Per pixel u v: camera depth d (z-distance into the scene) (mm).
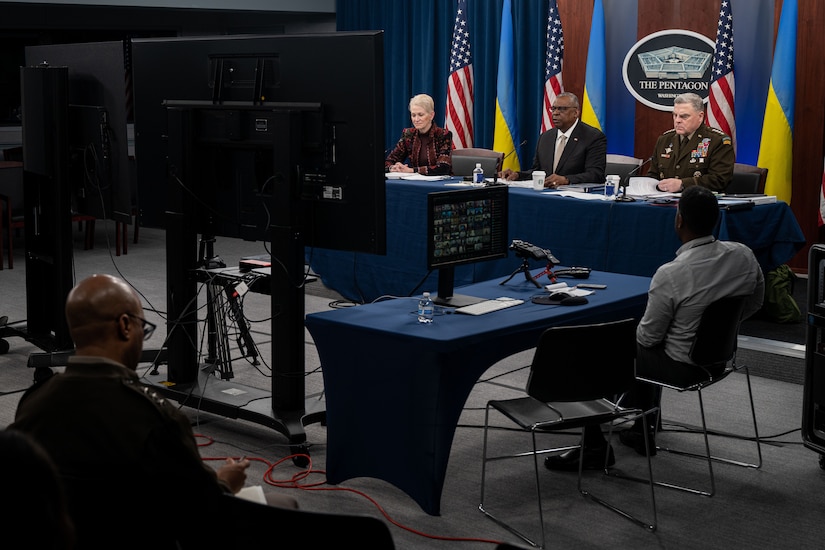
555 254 5930
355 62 3654
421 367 3355
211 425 4441
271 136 3943
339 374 3617
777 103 7422
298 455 3939
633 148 8602
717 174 6070
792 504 3607
